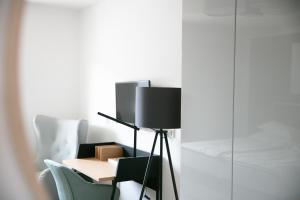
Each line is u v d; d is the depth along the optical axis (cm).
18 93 25
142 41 303
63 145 374
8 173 24
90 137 408
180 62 255
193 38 184
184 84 191
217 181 171
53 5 409
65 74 430
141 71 305
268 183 157
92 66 403
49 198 27
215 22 171
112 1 354
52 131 386
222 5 167
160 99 204
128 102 308
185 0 189
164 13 272
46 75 416
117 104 328
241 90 159
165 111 205
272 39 156
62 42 426
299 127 159
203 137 179
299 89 157
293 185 161
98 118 391
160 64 278
